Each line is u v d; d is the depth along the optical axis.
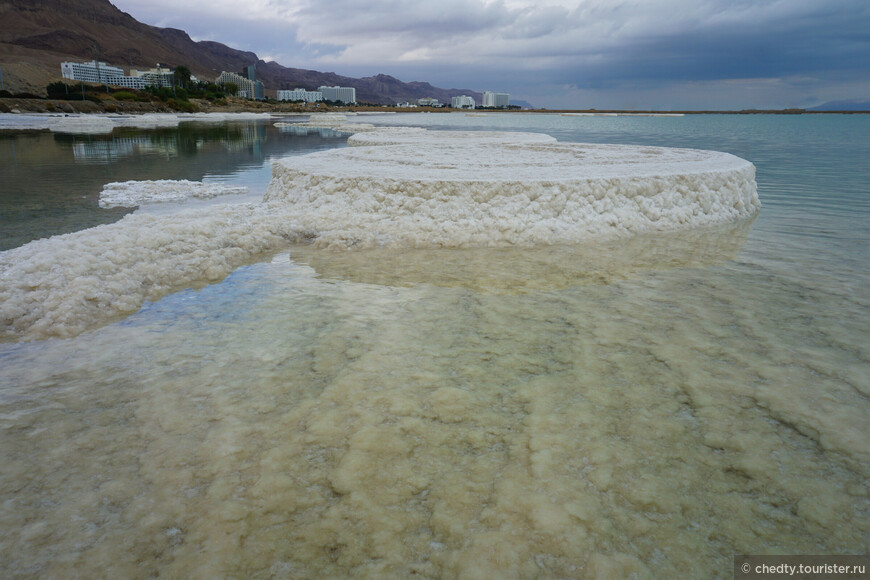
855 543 1.50
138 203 7.13
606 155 9.11
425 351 2.70
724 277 4.02
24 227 5.57
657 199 5.89
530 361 2.59
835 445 1.92
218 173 10.62
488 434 1.98
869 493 1.69
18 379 2.42
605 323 3.08
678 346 2.76
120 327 3.05
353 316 3.20
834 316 3.20
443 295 3.59
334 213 5.52
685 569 1.41
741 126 40.62
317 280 3.94
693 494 1.68
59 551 1.46
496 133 17.98
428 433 1.98
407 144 12.18
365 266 4.31
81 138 20.31
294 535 1.52
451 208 5.39
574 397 2.24
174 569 1.41
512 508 1.61
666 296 3.57
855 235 5.48
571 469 1.79
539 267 4.28
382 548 1.48
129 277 3.67
